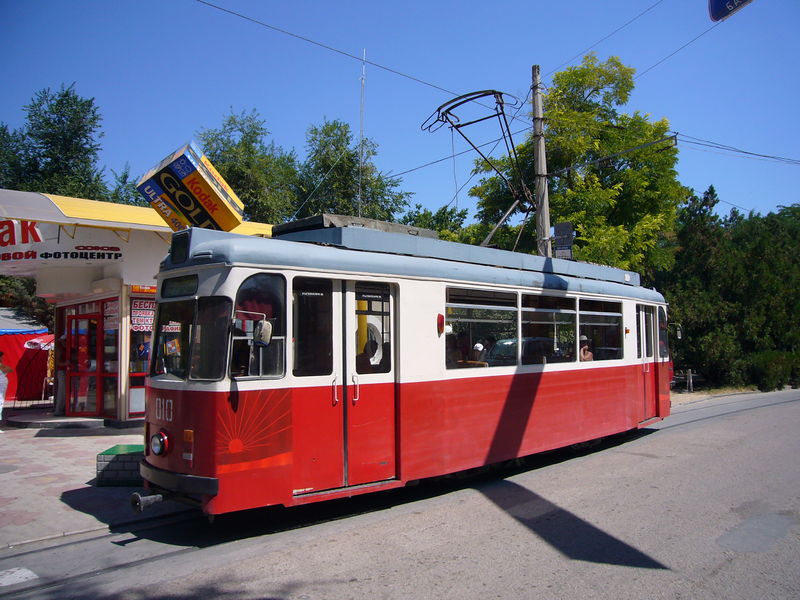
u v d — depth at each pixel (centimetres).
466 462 765
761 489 776
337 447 636
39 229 1187
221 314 575
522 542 579
